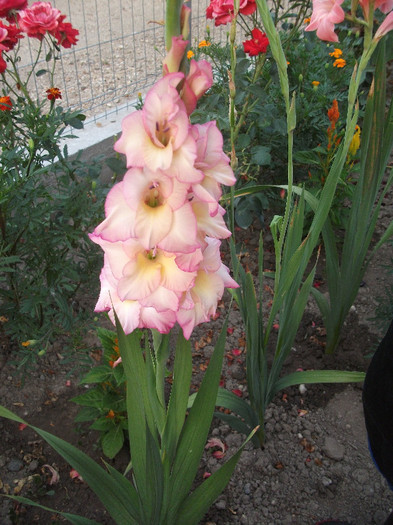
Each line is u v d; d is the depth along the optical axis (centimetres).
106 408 112
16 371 131
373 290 157
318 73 184
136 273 53
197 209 52
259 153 153
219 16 146
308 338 144
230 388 131
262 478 114
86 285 136
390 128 106
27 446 118
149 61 299
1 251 112
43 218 125
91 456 117
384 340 73
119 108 228
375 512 109
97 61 298
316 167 171
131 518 79
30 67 282
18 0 134
